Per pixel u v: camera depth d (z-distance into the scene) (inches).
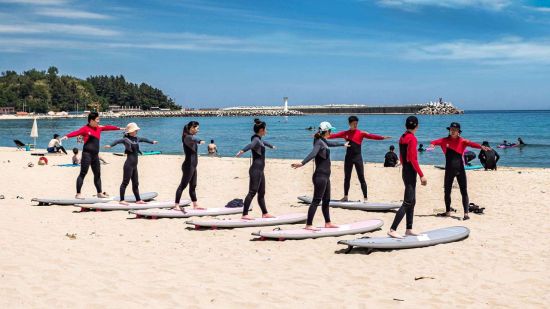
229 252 352.5
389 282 289.0
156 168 962.1
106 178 800.3
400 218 366.6
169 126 4008.4
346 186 535.2
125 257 335.9
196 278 293.4
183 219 466.3
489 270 310.2
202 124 4389.8
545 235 396.5
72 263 318.3
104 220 459.5
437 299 262.5
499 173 829.2
